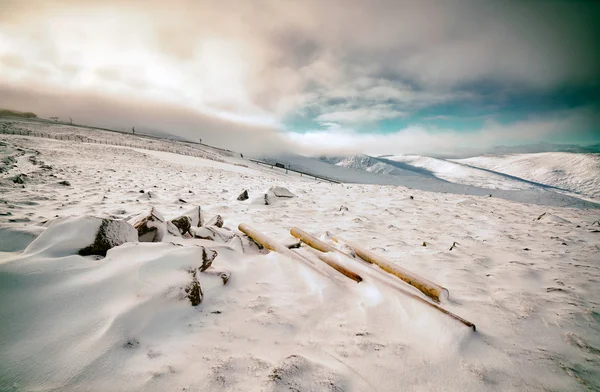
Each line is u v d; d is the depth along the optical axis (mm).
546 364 1989
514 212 9406
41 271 2043
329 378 1694
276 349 2020
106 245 2680
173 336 2023
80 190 8570
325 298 2807
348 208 8789
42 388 1458
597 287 3297
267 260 3631
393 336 2246
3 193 6816
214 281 2852
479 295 3045
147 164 24391
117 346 1751
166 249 2754
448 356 2021
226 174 26438
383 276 3096
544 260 4355
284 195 10039
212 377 1652
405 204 9883
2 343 1606
